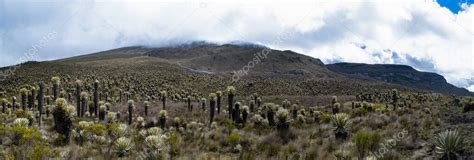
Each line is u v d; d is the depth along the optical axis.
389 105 40.09
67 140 14.31
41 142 12.49
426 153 10.44
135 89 84.75
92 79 94.19
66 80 83.31
